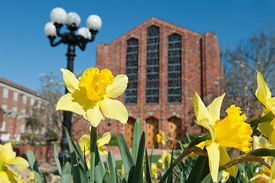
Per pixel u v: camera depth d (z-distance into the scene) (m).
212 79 20.45
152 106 21.70
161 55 22.45
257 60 19.61
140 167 0.95
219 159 0.80
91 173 0.94
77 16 7.75
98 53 23.47
